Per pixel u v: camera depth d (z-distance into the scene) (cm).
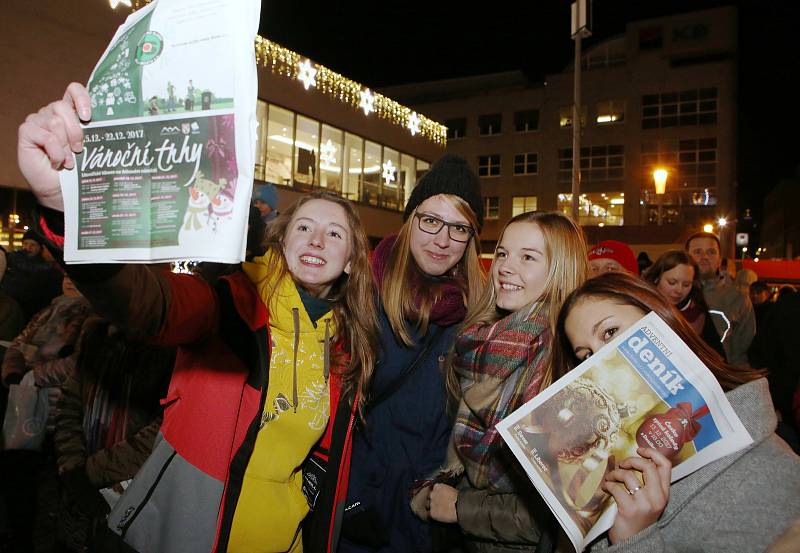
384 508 202
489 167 3191
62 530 215
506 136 3156
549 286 177
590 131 2995
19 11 868
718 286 436
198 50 97
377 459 207
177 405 156
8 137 857
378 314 217
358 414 210
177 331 137
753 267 1110
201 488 149
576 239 182
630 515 108
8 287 448
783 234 5884
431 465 207
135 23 102
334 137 1602
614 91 2967
